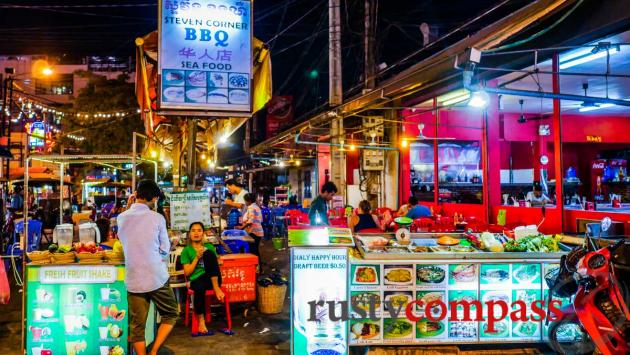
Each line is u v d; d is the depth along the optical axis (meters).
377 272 4.90
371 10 13.66
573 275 4.49
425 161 15.66
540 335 4.98
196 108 6.89
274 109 26.91
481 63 8.74
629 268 4.05
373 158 14.44
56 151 27.44
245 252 8.72
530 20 5.42
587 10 6.84
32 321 5.01
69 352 5.02
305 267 4.80
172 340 5.89
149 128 8.16
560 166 8.12
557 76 7.83
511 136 14.57
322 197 6.95
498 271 4.98
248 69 7.04
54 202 18.30
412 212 9.98
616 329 4.06
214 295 6.68
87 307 5.05
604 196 14.45
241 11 7.05
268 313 7.05
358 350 5.18
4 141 28.77
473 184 15.47
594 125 14.70
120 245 5.18
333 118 9.99
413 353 4.92
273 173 34.84
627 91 11.87
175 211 7.36
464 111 13.77
